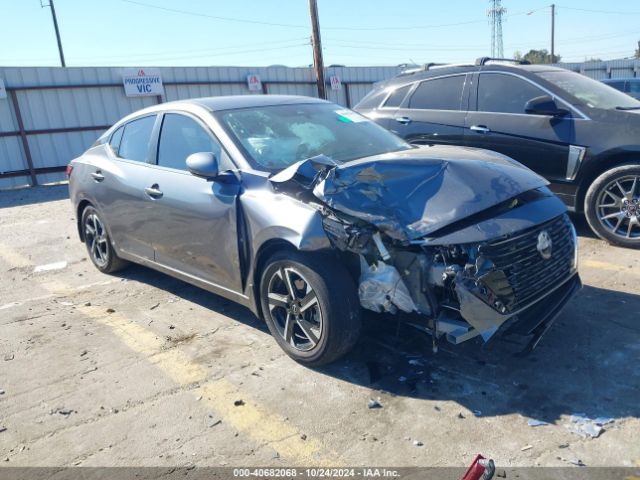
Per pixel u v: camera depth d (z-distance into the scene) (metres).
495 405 3.11
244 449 2.89
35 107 14.34
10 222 9.19
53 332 4.49
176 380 3.62
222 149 4.13
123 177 5.01
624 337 3.77
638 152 5.41
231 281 4.05
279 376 3.58
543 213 3.41
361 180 3.39
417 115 7.02
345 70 21.22
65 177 15.02
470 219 3.20
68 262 6.54
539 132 6.02
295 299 3.58
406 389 3.33
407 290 3.19
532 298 3.32
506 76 6.39
